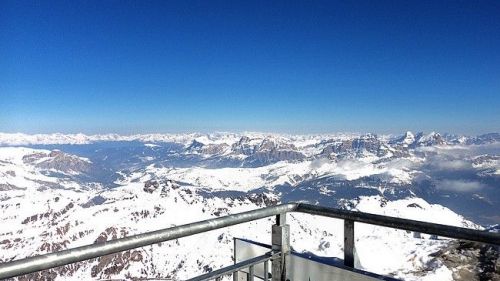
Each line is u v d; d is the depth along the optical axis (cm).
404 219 359
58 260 267
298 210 439
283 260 439
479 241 316
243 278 472
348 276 399
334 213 411
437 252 834
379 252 877
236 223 383
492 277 704
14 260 253
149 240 313
